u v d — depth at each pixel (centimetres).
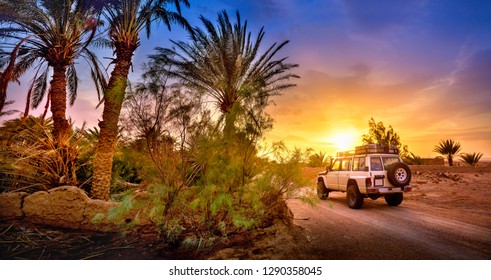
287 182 508
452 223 606
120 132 502
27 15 864
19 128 706
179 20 1045
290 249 413
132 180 858
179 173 489
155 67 507
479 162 3094
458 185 1423
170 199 439
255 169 506
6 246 412
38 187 656
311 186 508
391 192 818
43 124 788
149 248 423
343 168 1003
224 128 505
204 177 474
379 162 863
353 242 460
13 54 705
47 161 678
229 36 1261
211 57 1262
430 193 1178
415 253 402
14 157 658
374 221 634
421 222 619
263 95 543
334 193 1341
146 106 491
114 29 834
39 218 536
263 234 477
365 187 812
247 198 478
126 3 824
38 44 899
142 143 499
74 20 884
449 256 388
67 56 899
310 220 650
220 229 455
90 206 525
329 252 407
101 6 869
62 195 537
